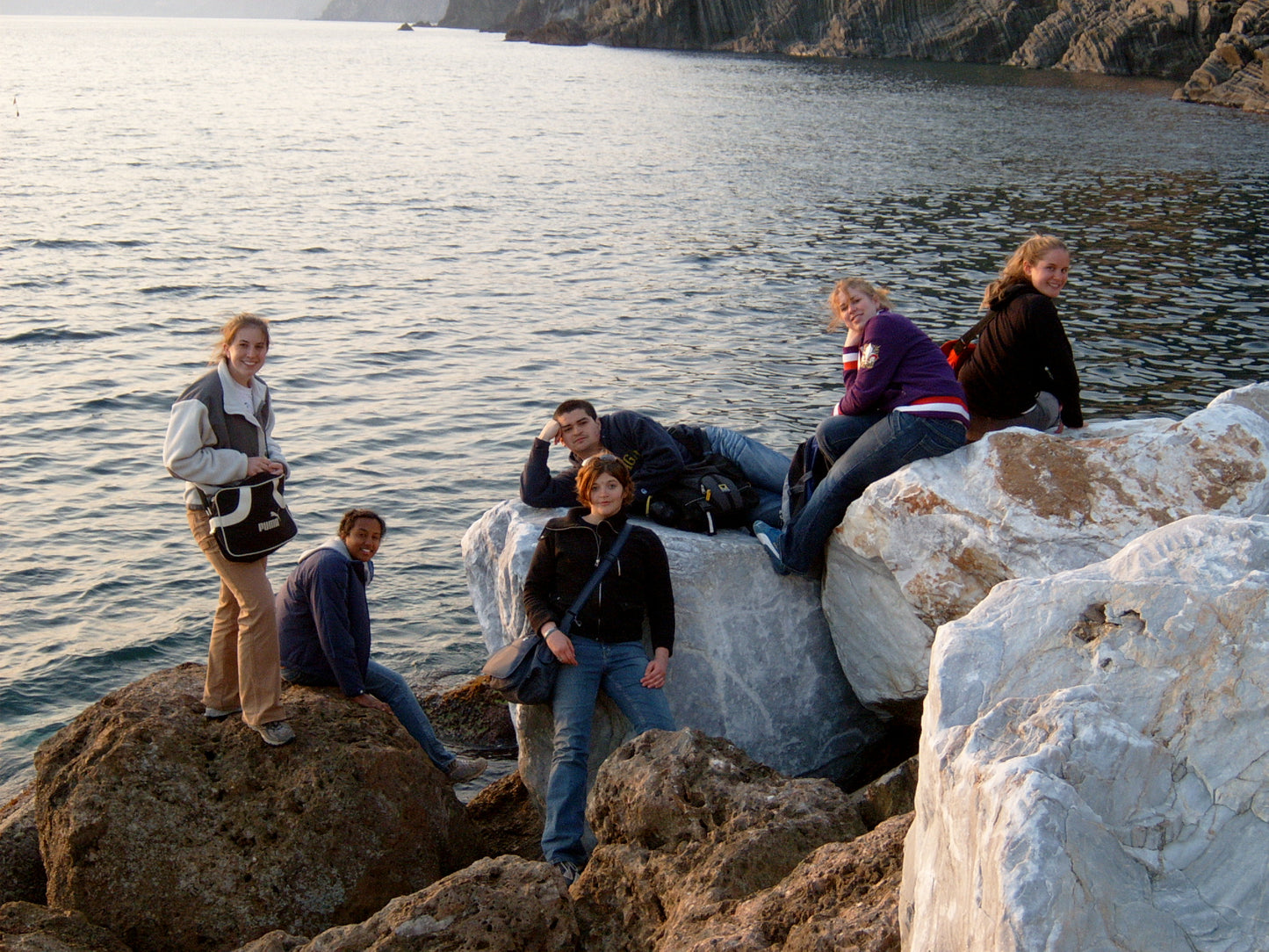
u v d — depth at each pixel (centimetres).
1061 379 488
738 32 11431
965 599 432
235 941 423
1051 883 197
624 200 3275
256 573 452
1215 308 1900
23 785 662
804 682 526
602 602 468
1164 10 7419
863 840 332
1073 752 223
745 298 2070
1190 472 407
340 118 5788
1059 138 4528
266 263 2336
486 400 1456
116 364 1578
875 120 5325
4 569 944
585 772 462
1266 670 229
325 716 486
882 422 468
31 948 386
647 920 364
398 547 1011
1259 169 3606
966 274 2233
